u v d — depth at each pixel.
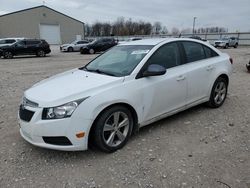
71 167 3.35
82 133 3.35
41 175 3.19
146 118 4.07
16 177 3.15
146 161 3.46
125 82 3.77
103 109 3.47
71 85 3.66
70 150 3.38
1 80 9.70
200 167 3.31
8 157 3.61
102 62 4.62
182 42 4.78
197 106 5.65
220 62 5.39
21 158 3.58
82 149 3.42
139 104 3.88
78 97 3.36
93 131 3.51
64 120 3.26
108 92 3.54
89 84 3.62
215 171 3.22
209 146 3.87
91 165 3.39
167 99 4.31
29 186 2.99
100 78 3.83
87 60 19.03
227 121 4.84
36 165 3.40
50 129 3.26
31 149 3.82
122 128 3.83
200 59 5.03
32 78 10.17
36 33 48.62
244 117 5.04
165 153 3.67
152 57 4.20
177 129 4.47
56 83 3.88
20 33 47.59
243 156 3.57
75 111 3.29
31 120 3.35
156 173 3.20
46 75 11.03
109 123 3.64
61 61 18.34
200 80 4.88
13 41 24.42
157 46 4.36
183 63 4.64
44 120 3.28
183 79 4.50
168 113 4.43
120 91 3.65
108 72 4.12
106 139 3.65
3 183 3.04
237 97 6.46
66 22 50.94
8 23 46.53
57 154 3.67
